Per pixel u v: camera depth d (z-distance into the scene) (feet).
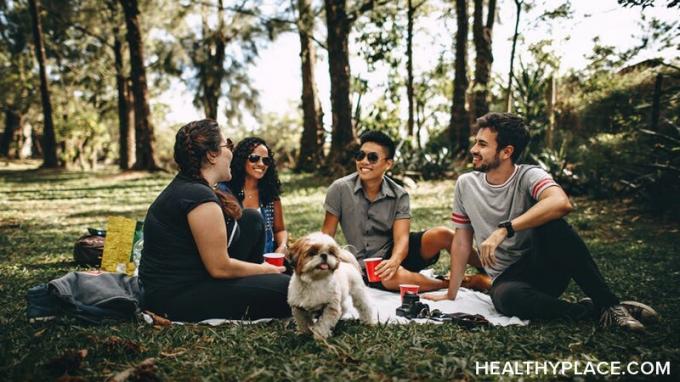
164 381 7.55
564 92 55.83
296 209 35.60
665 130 31.78
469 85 57.47
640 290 13.24
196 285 10.62
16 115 120.06
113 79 108.88
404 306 11.60
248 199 14.42
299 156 71.05
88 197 47.21
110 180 67.15
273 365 8.09
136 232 15.69
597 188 34.24
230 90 79.15
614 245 21.01
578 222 26.68
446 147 57.36
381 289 14.07
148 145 76.28
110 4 85.25
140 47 75.05
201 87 79.61
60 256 19.10
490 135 11.65
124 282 11.08
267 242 14.64
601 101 46.70
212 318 10.66
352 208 14.44
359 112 62.23
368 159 13.87
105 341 8.62
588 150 38.17
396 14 65.67
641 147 32.91
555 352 8.78
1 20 94.02
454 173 52.70
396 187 14.40
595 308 10.52
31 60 96.68
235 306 10.64
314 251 9.45
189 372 7.89
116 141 133.08
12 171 83.05
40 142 142.31
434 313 11.34
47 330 9.37
